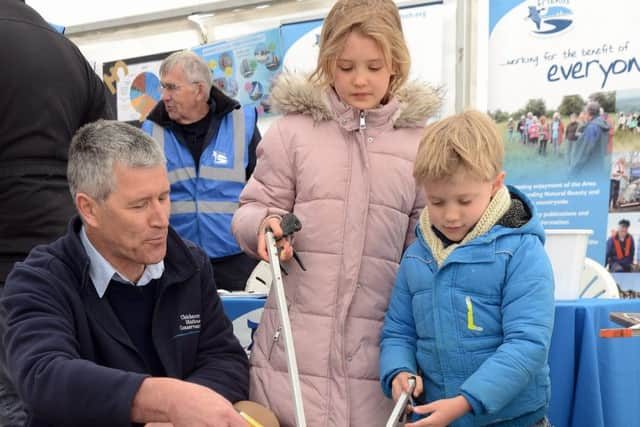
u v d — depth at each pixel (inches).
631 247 117.4
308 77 65.1
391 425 51.4
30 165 74.1
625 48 116.0
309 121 64.4
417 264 58.4
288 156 64.0
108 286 56.7
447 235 57.3
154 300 58.6
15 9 76.3
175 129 123.5
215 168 121.7
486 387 50.3
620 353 71.1
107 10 163.2
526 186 124.5
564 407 68.9
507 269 54.7
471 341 54.9
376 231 61.6
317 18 137.9
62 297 54.1
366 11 59.8
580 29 118.6
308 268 61.3
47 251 56.7
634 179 116.6
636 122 115.9
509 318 53.3
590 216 120.3
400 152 62.6
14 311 52.6
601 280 95.8
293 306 61.5
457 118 57.2
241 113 126.3
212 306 62.8
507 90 124.0
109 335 55.6
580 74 119.1
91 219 54.9
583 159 120.0
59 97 76.5
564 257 75.6
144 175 53.2
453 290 55.7
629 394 71.6
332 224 61.1
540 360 51.6
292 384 52.0
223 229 121.4
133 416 47.2
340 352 59.5
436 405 50.8
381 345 59.7
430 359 56.8
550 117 121.6
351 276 60.4
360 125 62.0
